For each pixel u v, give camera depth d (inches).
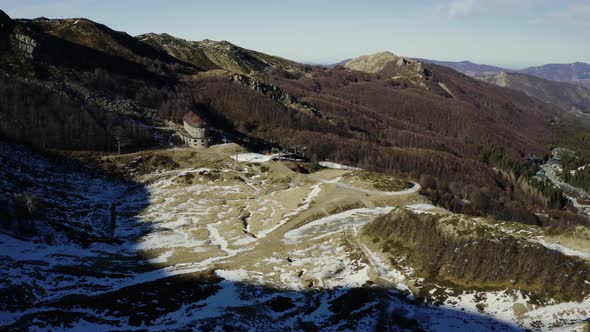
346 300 2947.8
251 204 5054.1
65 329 2224.4
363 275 3321.9
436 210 4835.1
